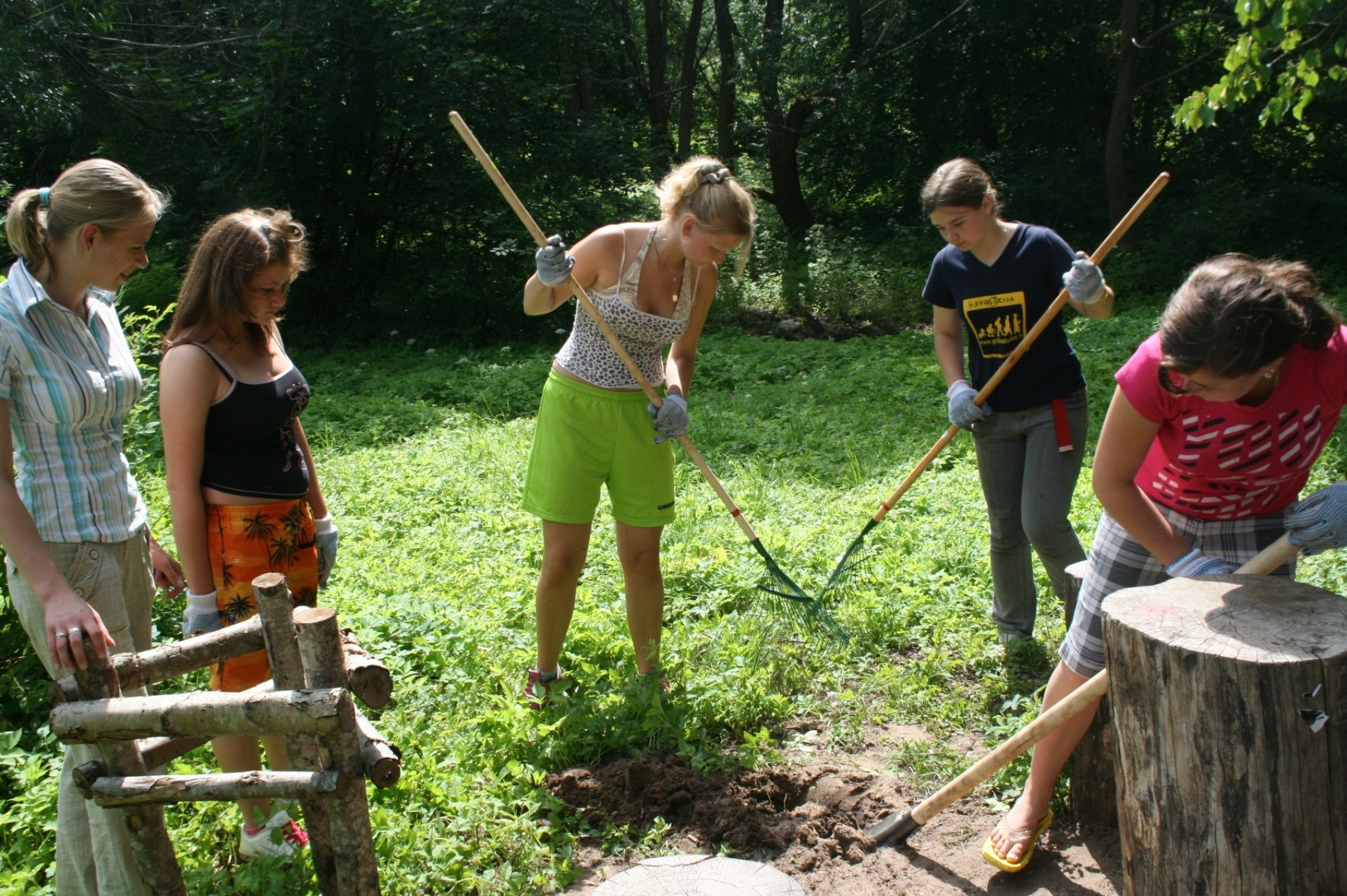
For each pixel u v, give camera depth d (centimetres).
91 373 269
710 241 349
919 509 627
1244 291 212
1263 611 231
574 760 367
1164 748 228
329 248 1562
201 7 1445
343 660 224
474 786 336
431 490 718
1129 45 1892
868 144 2450
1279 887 221
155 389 615
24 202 261
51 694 233
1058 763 300
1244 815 220
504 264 1554
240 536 295
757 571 519
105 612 277
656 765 354
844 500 668
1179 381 235
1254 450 256
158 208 271
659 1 2327
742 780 351
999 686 404
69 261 263
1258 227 1844
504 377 1170
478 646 434
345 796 223
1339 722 215
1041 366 405
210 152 1452
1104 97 2259
